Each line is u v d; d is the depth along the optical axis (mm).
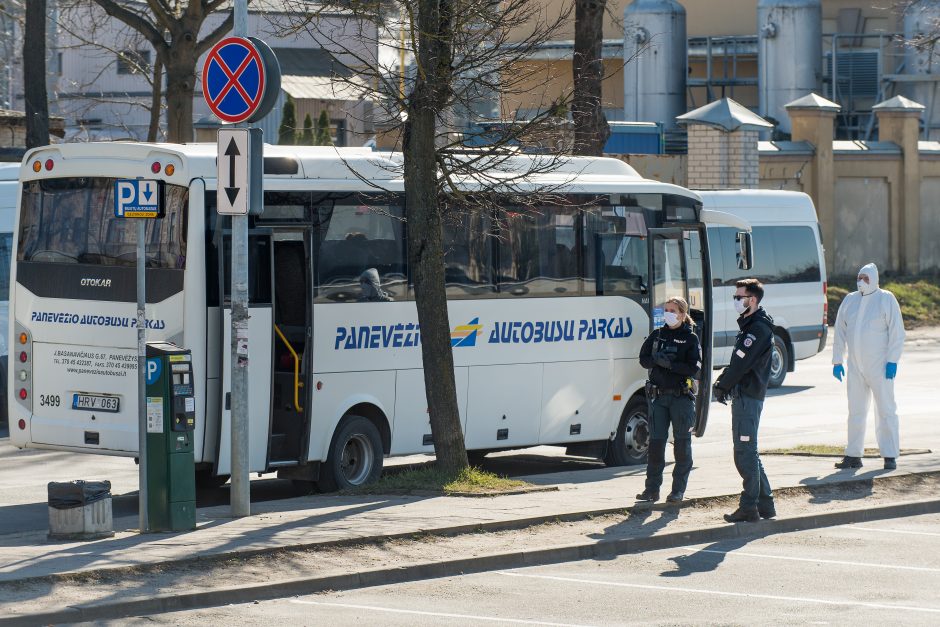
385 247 37031
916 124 102625
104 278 34438
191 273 32969
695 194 44250
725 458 42531
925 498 34094
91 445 34531
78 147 34938
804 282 64750
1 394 50906
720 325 60500
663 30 120812
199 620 21969
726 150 87125
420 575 25734
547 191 37781
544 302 40500
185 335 32969
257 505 32594
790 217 64250
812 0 122625
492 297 39344
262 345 34281
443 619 22281
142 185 27859
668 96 121000
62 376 35062
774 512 31297
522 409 40094
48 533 27469
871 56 134000
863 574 26172
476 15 34219
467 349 38812
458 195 35719
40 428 35312
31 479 38719
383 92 35531
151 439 28250
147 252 33719
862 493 34656
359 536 27406
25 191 35969
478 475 35219
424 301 35125
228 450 33312
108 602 22094
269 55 29750
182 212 33250
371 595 24188
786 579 25672
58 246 35250
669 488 35125
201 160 33406
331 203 35875
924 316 94375
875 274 37594
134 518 31562
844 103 135125
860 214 100938
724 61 137625
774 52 123250
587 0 61906
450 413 35438
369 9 35188
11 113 74750
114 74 137750
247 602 23484
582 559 27781
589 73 61375
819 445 42625
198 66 131750
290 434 35125
